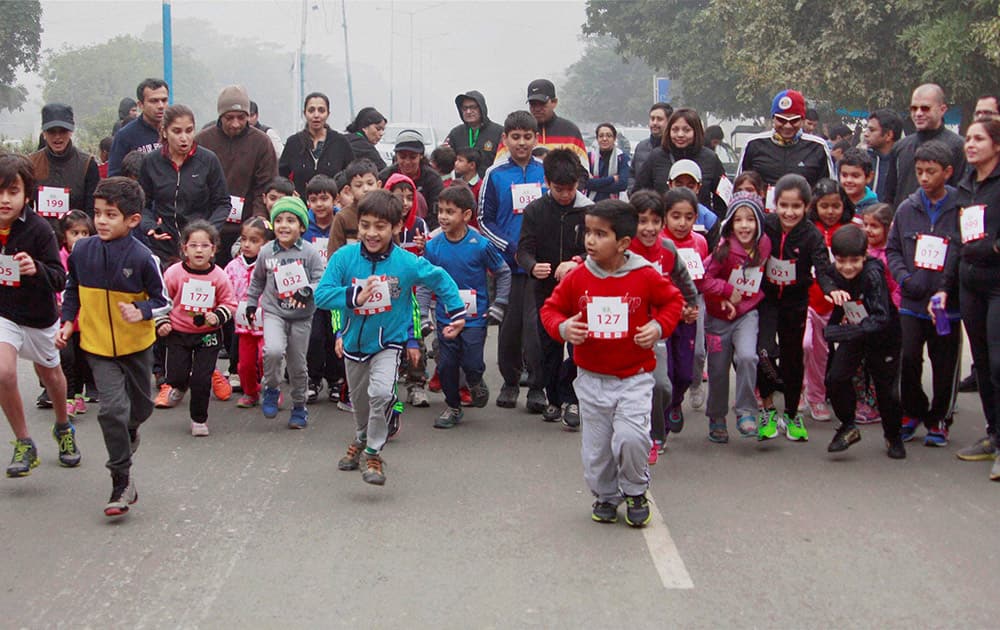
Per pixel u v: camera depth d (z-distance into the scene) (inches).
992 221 268.1
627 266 225.0
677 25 1561.3
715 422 299.6
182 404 345.4
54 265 245.8
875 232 318.3
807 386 331.0
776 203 281.1
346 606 188.7
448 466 275.7
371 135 485.4
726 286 281.7
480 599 191.8
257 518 234.2
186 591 195.2
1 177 234.5
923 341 297.4
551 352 320.5
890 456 287.3
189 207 364.5
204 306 302.5
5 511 237.8
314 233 366.9
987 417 285.0
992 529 230.4
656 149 380.5
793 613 186.5
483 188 343.6
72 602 190.4
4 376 241.3
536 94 417.1
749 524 232.4
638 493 229.0
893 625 182.2
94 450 287.4
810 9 1014.4
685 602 190.9
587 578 201.3
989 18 807.1
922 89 345.4
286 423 322.0
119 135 392.8
